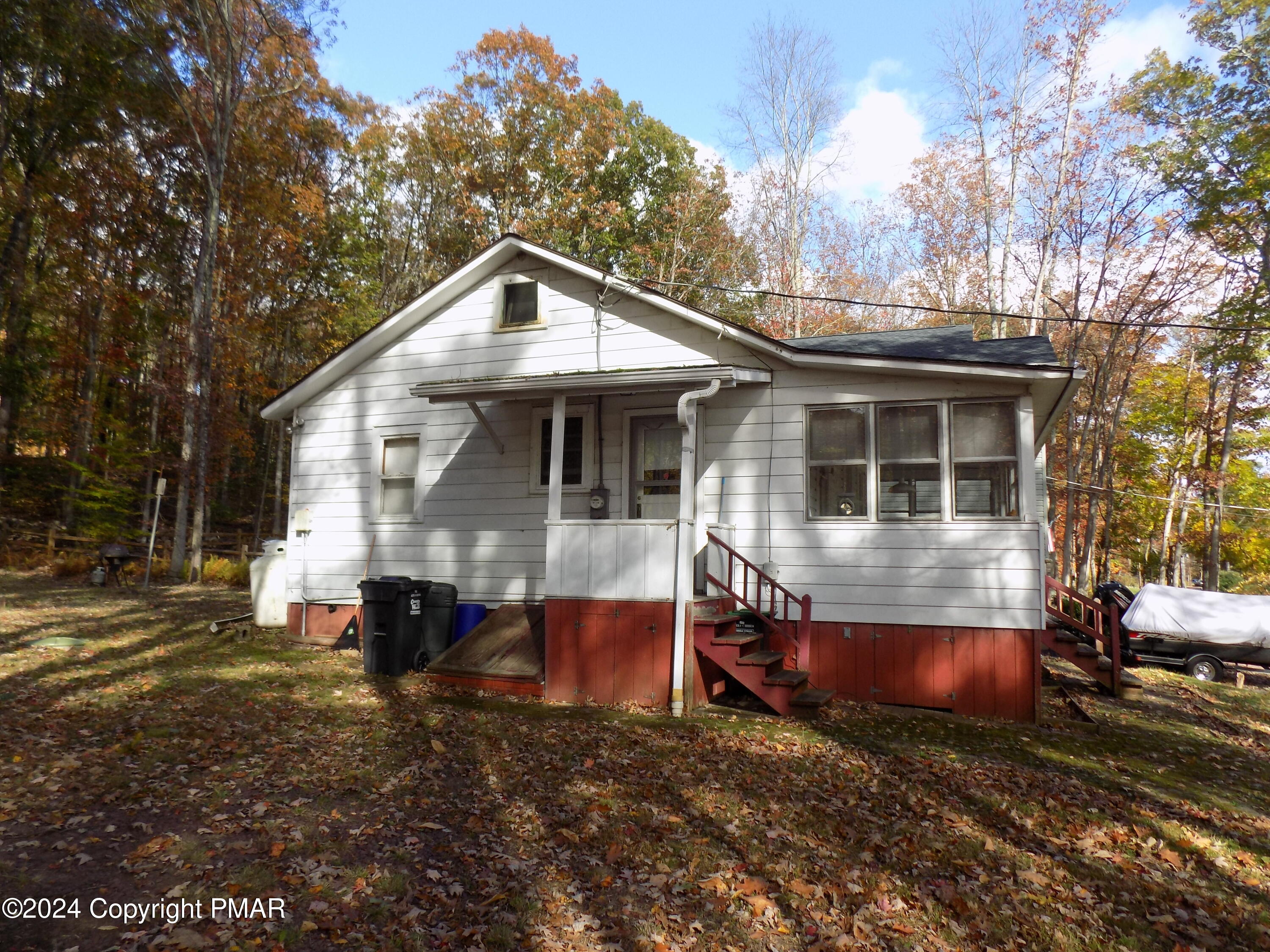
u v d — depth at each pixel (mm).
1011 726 9352
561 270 12422
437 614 11555
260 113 29000
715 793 6500
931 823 6090
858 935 4375
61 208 26641
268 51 28078
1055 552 19891
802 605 9883
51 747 6727
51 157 25906
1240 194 22438
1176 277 25984
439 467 12930
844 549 10414
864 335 13180
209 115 26953
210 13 25078
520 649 10867
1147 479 34438
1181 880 5367
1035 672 9562
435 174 37094
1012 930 4547
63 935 3922
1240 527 34938
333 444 13758
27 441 30766
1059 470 34094
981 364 9562
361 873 4762
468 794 6266
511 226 35688
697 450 11227
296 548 13695
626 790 6477
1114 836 6043
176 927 4051
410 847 5199
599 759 7297
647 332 11789
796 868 5176
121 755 6641
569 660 10070
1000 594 9742
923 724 9180
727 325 10898
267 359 35344
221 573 23016
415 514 13016
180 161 28641
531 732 8164
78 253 27812
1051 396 10320
